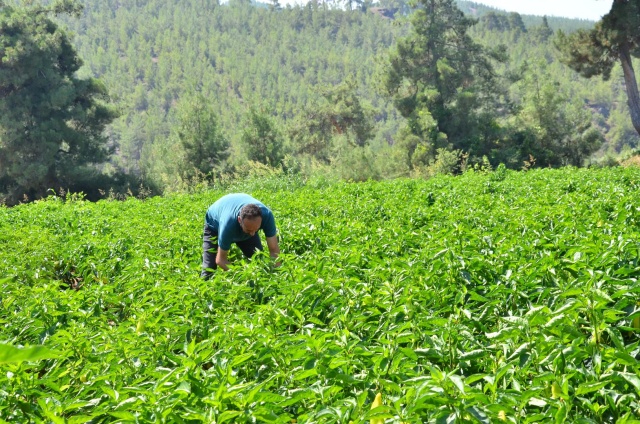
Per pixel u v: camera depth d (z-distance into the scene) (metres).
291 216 12.59
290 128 71.38
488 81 60.00
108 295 6.98
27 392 4.03
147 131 167.00
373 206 12.72
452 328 4.35
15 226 14.23
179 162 60.09
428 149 50.91
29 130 53.03
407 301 5.00
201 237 10.49
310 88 73.44
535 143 53.78
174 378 3.94
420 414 3.43
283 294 5.98
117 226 13.47
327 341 4.30
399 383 3.85
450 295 5.62
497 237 7.82
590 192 14.15
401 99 58.19
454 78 57.56
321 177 25.69
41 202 20.42
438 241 7.27
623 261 5.52
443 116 56.25
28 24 53.50
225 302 6.03
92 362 4.79
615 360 3.88
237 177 31.31
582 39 46.53
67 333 4.89
